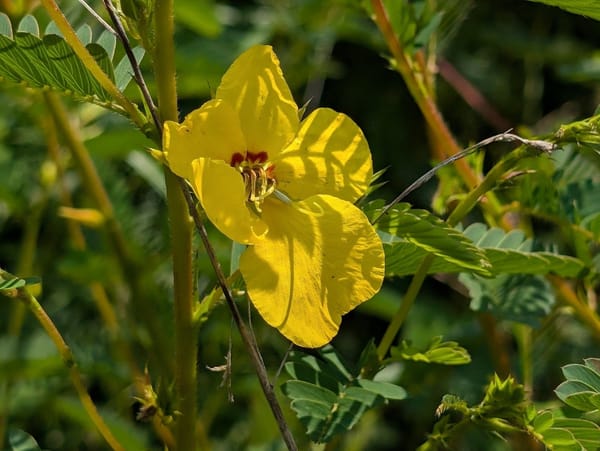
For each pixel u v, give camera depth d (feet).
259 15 1.56
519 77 1.96
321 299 0.83
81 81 0.87
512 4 1.92
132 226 1.23
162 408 0.88
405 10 1.04
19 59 0.87
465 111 1.86
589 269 0.99
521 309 1.03
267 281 0.83
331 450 0.96
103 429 0.93
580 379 0.89
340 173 0.85
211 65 1.25
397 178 1.92
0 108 1.31
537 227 1.31
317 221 0.84
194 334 0.88
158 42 0.85
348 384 0.93
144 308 1.16
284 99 0.84
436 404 1.40
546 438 0.88
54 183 1.25
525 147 0.88
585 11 0.90
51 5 0.85
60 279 1.42
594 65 1.30
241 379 1.23
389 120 1.97
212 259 0.86
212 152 0.83
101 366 1.21
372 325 1.84
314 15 1.50
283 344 1.27
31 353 1.19
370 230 0.83
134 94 1.14
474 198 0.90
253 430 1.23
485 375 1.24
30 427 1.34
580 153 1.07
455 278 1.16
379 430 1.58
